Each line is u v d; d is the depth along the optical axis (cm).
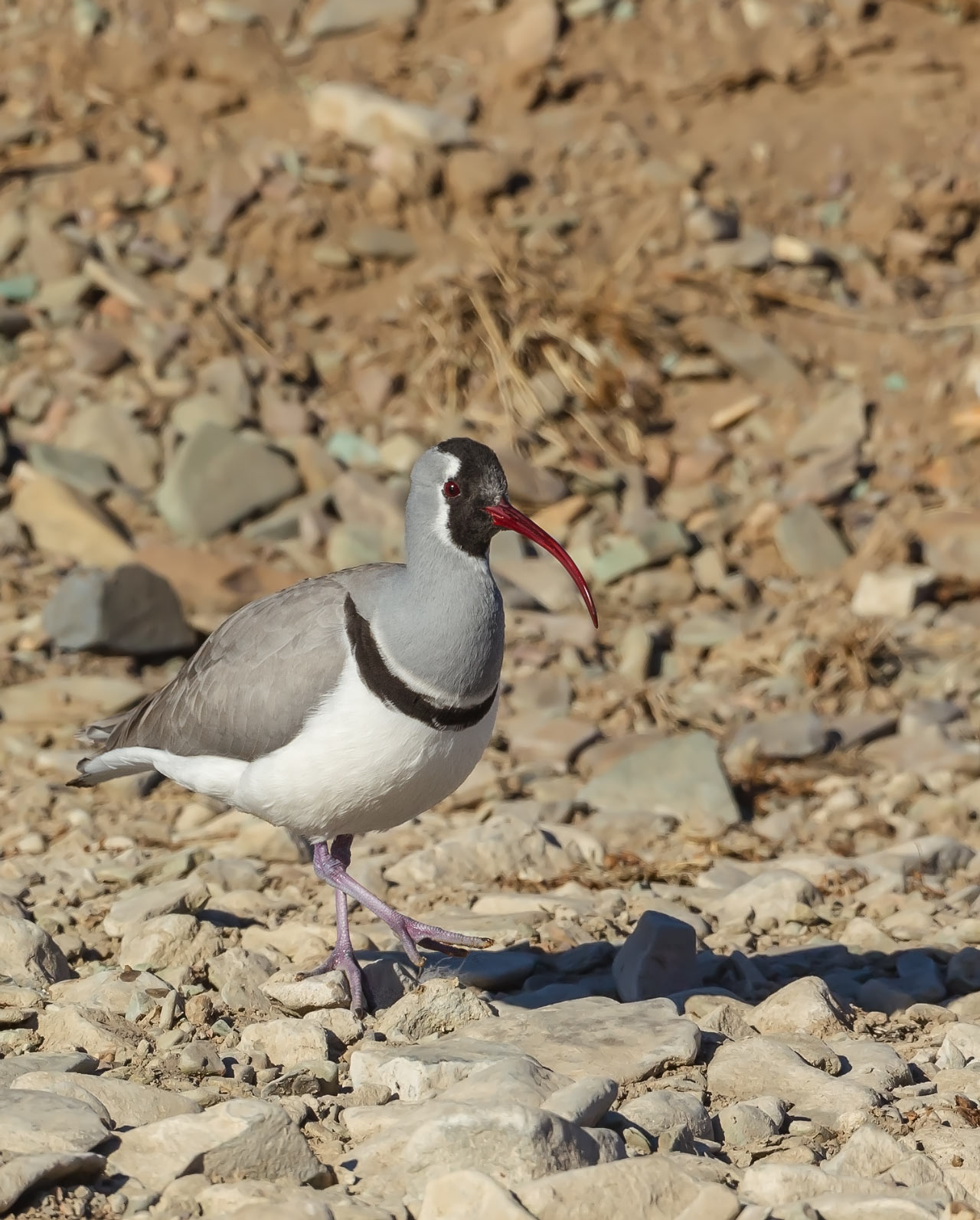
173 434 1748
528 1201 587
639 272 1922
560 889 1079
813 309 1905
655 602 1642
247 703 852
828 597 1625
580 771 1354
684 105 2083
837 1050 789
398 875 1087
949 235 1967
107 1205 598
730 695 1484
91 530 1627
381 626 823
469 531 821
